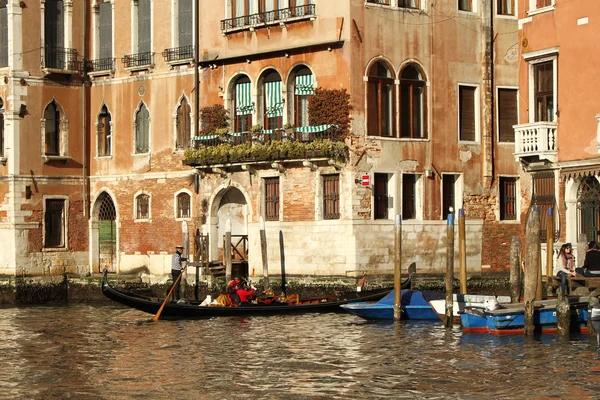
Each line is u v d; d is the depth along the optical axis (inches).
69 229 1835.6
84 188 1850.4
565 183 1438.2
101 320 1472.7
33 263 1796.3
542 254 1467.8
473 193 1656.0
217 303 1437.0
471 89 1663.4
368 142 1556.3
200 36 1718.8
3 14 1800.0
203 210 1718.8
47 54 1815.9
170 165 1766.7
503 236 1680.6
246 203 1676.9
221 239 1718.8
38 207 1804.9
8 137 1786.4
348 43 1542.8
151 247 1791.3
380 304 1355.8
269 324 1348.4
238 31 1664.6
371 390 957.8
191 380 1014.4
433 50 1620.3
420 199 1606.8
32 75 1800.0
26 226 1790.1
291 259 1605.6
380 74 1577.3
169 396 953.5
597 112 1396.4
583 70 1414.9
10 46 1786.4
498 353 1102.4
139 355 1153.4
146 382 1010.7
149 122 1793.8
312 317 1403.8
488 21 1669.5
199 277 1696.6
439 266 1622.8
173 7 1759.4
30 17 1798.7
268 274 1630.2
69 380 1027.9
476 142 1663.4
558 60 1446.9
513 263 1277.1
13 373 1065.5
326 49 1562.5
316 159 1545.3
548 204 1464.1
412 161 1598.2
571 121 1428.4
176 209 1760.6
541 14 1469.0
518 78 1574.8
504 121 1689.2
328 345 1178.6
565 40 1437.0
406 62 1594.5
